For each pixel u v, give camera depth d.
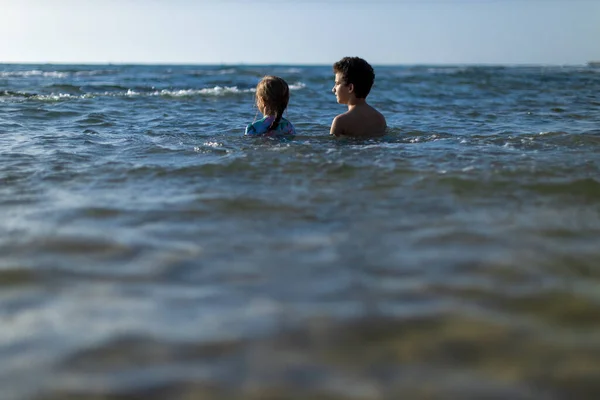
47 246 1.80
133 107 8.05
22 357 1.13
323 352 1.13
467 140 4.31
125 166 3.21
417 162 3.25
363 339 1.18
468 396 0.98
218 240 1.86
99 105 8.20
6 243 1.83
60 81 15.30
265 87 4.48
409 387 1.01
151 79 17.84
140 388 1.01
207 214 2.19
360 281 1.50
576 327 1.23
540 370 1.06
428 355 1.12
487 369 1.07
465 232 1.94
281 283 1.49
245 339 1.18
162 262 1.65
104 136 4.71
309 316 1.29
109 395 0.99
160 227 2.01
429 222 2.07
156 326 1.25
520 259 1.66
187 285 1.48
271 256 1.70
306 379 1.04
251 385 1.02
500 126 5.67
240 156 3.47
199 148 3.90
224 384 1.02
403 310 1.32
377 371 1.06
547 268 1.59
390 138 4.42
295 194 2.52
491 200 2.40
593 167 3.06
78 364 1.10
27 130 5.14
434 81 16.98
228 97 10.58
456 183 2.71
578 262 1.64
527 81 16.94
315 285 1.48
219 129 5.33
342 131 4.50
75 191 2.60
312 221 2.09
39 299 1.40
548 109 7.99
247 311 1.32
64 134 4.84
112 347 1.16
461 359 1.10
